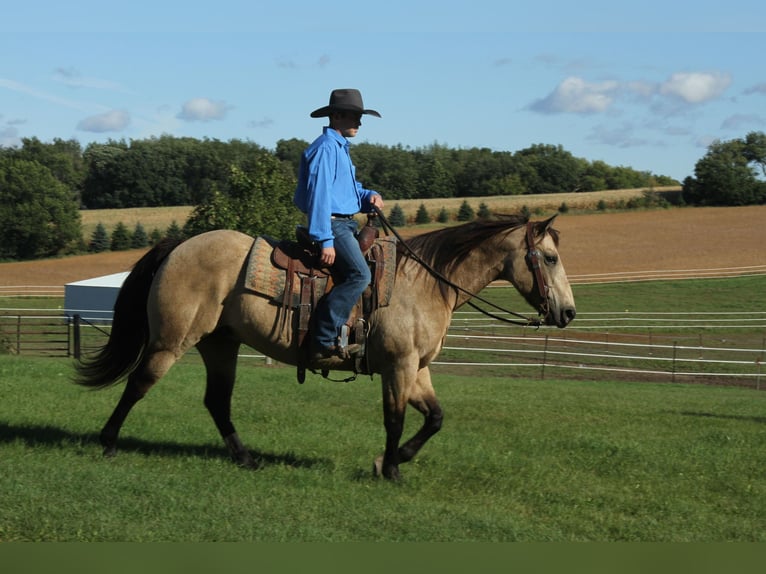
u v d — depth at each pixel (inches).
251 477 304.7
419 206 4247.0
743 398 836.0
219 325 320.2
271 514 256.2
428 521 263.0
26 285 2704.2
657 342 1593.3
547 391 779.4
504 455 386.9
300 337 312.7
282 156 5226.4
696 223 3535.9
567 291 335.0
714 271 2613.2
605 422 537.0
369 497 290.7
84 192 4879.4
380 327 313.7
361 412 522.9
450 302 327.9
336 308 307.6
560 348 1459.2
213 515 249.6
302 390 627.2
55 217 3511.3
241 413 482.0
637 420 557.0
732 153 4330.7
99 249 3572.8
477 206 4217.5
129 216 4202.8
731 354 1459.2
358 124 322.0
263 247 317.1
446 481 328.5
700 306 2091.5
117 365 331.3
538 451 408.2
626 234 3344.0
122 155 4805.6
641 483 345.7
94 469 289.4
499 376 1131.3
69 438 354.6
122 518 241.3
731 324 1836.9
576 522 280.2
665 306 2094.0
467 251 331.3
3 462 294.0
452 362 1250.6
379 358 317.4
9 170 3528.5
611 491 329.4
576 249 3080.7
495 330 1680.6
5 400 462.9
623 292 2317.9
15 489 255.3
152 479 282.7
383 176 5093.5
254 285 310.8
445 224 3752.5
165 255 329.4
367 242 314.7
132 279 330.0
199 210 1553.9
